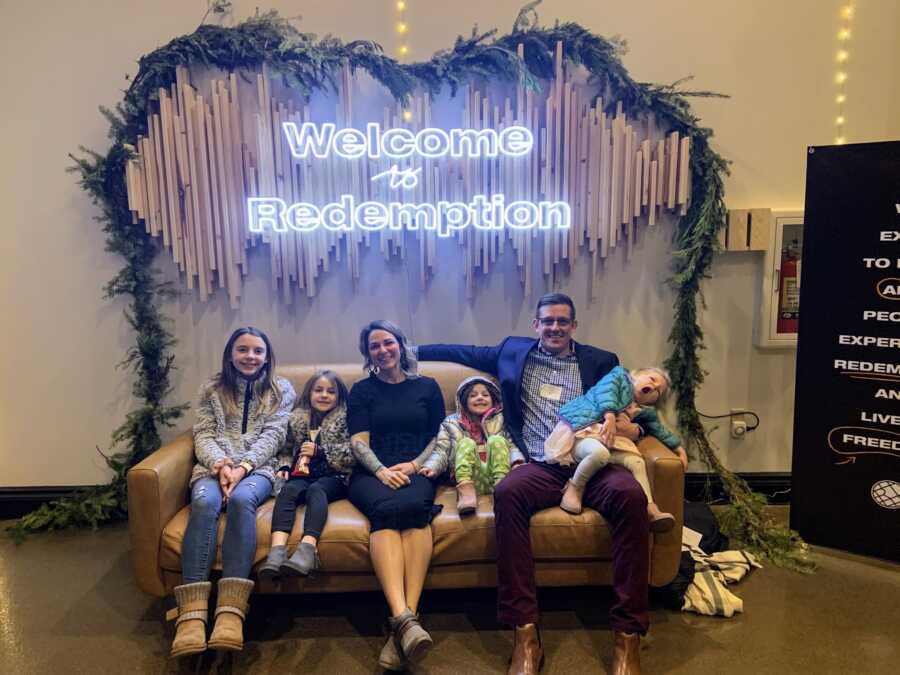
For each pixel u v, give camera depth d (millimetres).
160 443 2926
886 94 2838
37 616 2195
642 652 1968
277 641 2055
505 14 2783
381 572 1949
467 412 2430
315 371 2672
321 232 2803
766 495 3021
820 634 2049
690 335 2861
